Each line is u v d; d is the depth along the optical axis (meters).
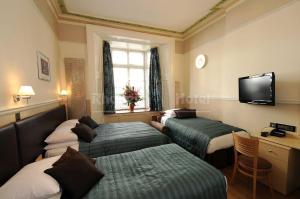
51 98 2.85
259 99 2.40
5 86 1.40
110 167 1.58
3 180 1.16
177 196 1.20
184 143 2.94
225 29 3.27
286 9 2.21
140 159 1.74
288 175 1.88
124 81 5.02
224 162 2.57
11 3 1.54
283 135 2.15
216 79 3.70
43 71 2.41
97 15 3.64
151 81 4.99
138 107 5.21
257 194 1.96
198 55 4.25
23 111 1.70
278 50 2.32
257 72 2.64
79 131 2.32
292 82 2.17
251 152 1.81
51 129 2.31
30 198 1.00
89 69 3.79
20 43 1.70
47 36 2.71
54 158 1.49
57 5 3.19
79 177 1.23
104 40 4.35
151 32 4.40
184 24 4.14
